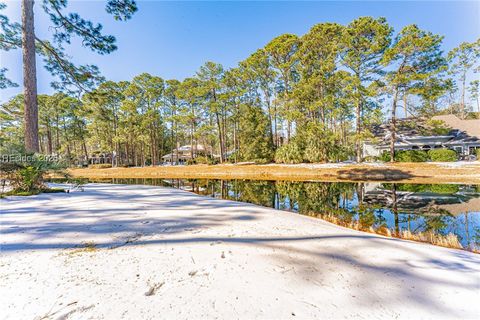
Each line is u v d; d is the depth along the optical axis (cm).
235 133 2677
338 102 1786
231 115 2661
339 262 222
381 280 188
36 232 296
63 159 804
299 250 251
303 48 1856
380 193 938
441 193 895
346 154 1925
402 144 1991
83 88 1052
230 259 221
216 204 551
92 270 192
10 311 139
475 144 1823
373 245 277
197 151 3722
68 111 2838
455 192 905
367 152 2180
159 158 3797
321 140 1773
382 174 1359
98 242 262
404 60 1446
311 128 1814
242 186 1225
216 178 1691
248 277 186
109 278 179
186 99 2716
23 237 276
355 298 161
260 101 2542
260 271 198
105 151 3206
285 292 166
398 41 1404
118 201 562
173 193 764
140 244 258
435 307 153
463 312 148
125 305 145
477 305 156
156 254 229
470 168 1273
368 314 144
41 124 2880
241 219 393
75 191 774
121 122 2817
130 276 183
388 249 264
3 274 183
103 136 2975
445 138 1945
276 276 189
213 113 2633
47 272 188
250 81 2488
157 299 153
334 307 150
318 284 179
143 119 2792
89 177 2094
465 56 2333
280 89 2422
